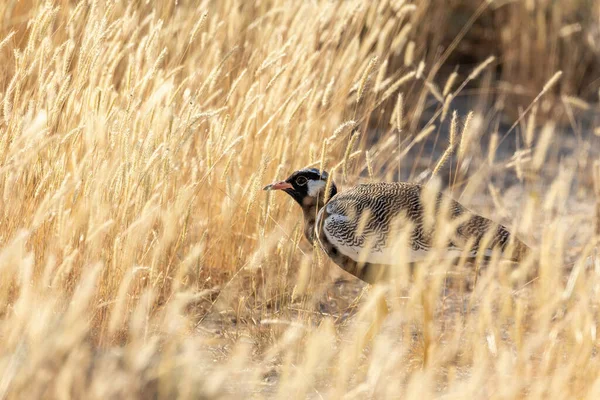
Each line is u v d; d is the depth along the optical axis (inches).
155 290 394.0
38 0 487.8
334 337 400.2
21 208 387.9
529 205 386.0
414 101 776.3
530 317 428.5
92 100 400.8
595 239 358.6
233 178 492.1
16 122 396.2
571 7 883.4
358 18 571.2
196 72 476.1
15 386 266.7
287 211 498.9
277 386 358.0
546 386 328.8
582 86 881.5
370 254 396.5
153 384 299.7
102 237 367.6
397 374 329.4
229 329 420.8
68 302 352.5
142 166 379.6
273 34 528.1
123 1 536.1
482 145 771.4
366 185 421.7
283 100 501.0
